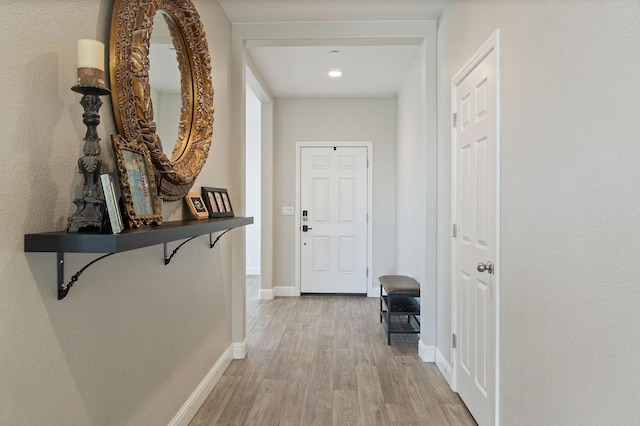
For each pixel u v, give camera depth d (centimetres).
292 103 526
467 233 230
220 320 274
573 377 124
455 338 254
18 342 100
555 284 135
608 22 108
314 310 458
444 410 231
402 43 312
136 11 146
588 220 117
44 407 108
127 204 130
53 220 112
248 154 715
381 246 525
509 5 170
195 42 210
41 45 108
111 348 140
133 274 154
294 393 253
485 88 199
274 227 527
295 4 274
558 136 133
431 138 303
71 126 120
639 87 97
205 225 169
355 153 527
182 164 190
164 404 184
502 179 178
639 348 97
